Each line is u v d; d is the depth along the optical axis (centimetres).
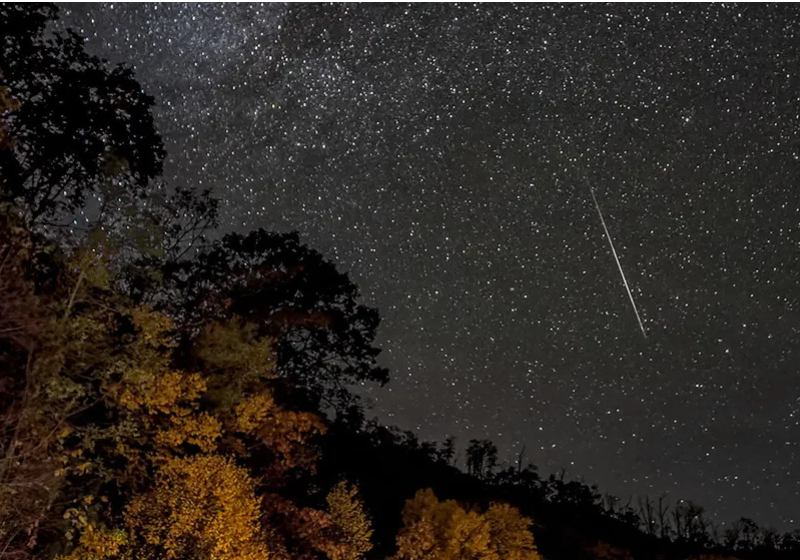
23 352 1205
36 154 1511
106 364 1212
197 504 1189
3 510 1092
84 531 1156
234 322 1555
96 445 1312
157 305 1507
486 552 1355
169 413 1295
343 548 1406
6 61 1522
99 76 1608
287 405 1883
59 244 1264
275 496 1443
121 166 1388
